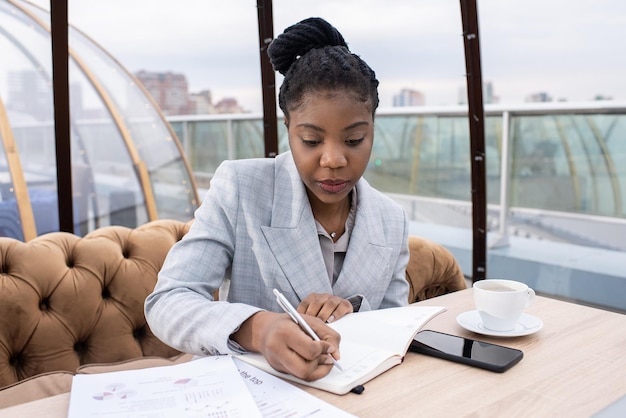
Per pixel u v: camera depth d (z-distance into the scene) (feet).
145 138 15.55
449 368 2.93
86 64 14.21
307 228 3.78
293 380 2.78
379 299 4.03
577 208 11.43
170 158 15.75
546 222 11.89
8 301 4.64
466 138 12.82
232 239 3.79
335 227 3.95
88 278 5.06
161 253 5.51
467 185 12.97
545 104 11.41
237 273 3.81
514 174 12.13
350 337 3.17
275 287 3.77
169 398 2.54
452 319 3.81
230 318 3.04
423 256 6.33
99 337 5.06
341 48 3.47
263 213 3.86
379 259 3.95
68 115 7.49
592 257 11.35
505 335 3.36
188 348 3.21
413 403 2.55
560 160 11.52
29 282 4.77
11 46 10.16
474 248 10.37
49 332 4.79
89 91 14.75
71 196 7.71
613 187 10.95
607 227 11.13
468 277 12.84
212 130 15.26
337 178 3.32
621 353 3.16
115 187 15.94
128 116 15.21
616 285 11.07
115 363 4.95
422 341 3.23
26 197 12.59
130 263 5.33
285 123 3.66
